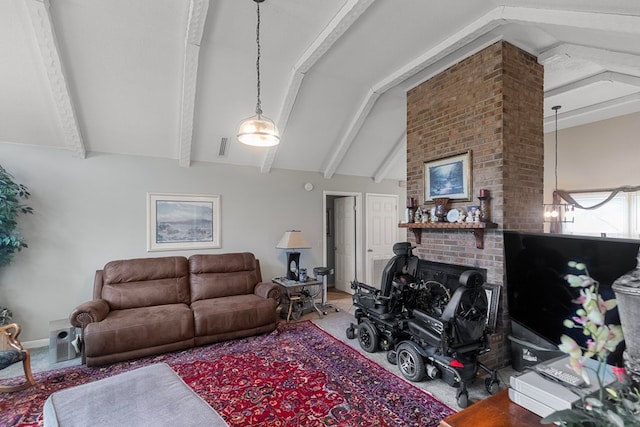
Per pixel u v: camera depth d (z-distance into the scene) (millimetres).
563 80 3699
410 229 3834
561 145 5480
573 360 856
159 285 3730
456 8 2539
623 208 4773
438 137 3494
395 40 3000
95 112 3463
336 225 6465
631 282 912
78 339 3068
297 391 2479
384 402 2326
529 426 1090
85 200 3793
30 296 3490
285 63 3416
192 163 4426
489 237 2908
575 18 2135
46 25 2547
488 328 2582
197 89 3486
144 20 2703
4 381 2629
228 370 2824
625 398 812
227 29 2848
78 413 1520
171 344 3188
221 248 4609
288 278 4656
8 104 3115
